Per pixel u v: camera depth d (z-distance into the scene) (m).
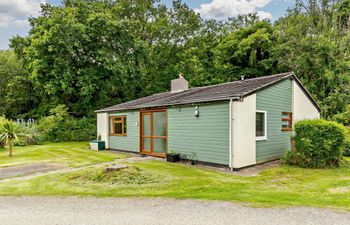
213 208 4.75
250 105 8.86
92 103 23.92
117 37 22.72
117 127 14.66
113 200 5.41
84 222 4.22
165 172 8.02
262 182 6.69
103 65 21.69
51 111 21.23
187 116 10.11
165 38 27.86
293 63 19.84
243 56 23.84
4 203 5.34
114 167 7.57
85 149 15.16
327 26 22.34
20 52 24.08
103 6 24.62
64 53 20.78
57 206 5.08
